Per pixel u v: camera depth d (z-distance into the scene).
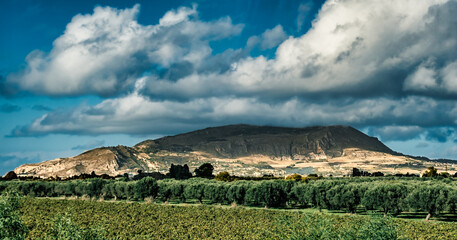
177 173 180.88
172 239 52.06
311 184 93.69
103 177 183.75
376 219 29.14
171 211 79.44
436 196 70.06
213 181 123.94
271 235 51.81
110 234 54.34
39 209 79.69
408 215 79.56
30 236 49.44
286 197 95.62
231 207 90.81
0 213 26.56
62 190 118.19
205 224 63.78
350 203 81.00
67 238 26.78
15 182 126.06
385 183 82.12
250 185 99.25
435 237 52.41
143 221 67.00
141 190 107.56
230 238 51.97
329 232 29.00
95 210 79.25
